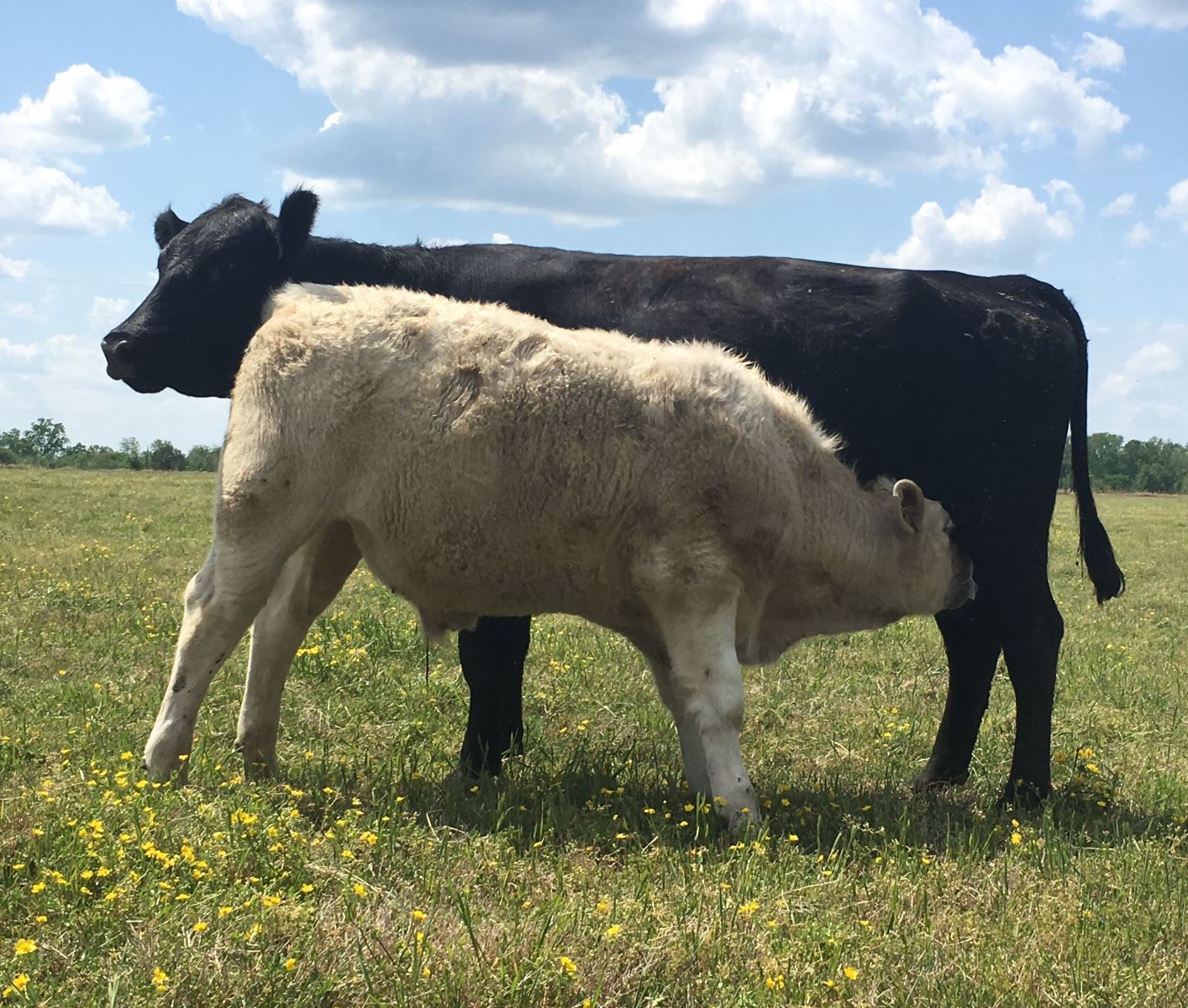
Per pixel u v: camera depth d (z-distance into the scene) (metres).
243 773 5.99
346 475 5.73
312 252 7.27
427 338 5.73
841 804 6.07
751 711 8.23
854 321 6.73
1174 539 26.94
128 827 4.68
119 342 6.97
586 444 5.61
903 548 6.29
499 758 6.79
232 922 3.86
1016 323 6.86
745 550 5.75
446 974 3.59
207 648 5.69
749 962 3.93
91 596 11.46
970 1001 3.79
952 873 4.98
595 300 7.01
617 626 6.07
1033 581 6.87
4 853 4.39
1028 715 6.72
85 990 3.48
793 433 6.04
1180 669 10.47
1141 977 3.98
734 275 6.97
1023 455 6.81
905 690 9.11
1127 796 6.73
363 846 4.77
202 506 25.78
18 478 36.81
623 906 4.29
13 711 7.19
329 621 10.10
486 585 5.86
